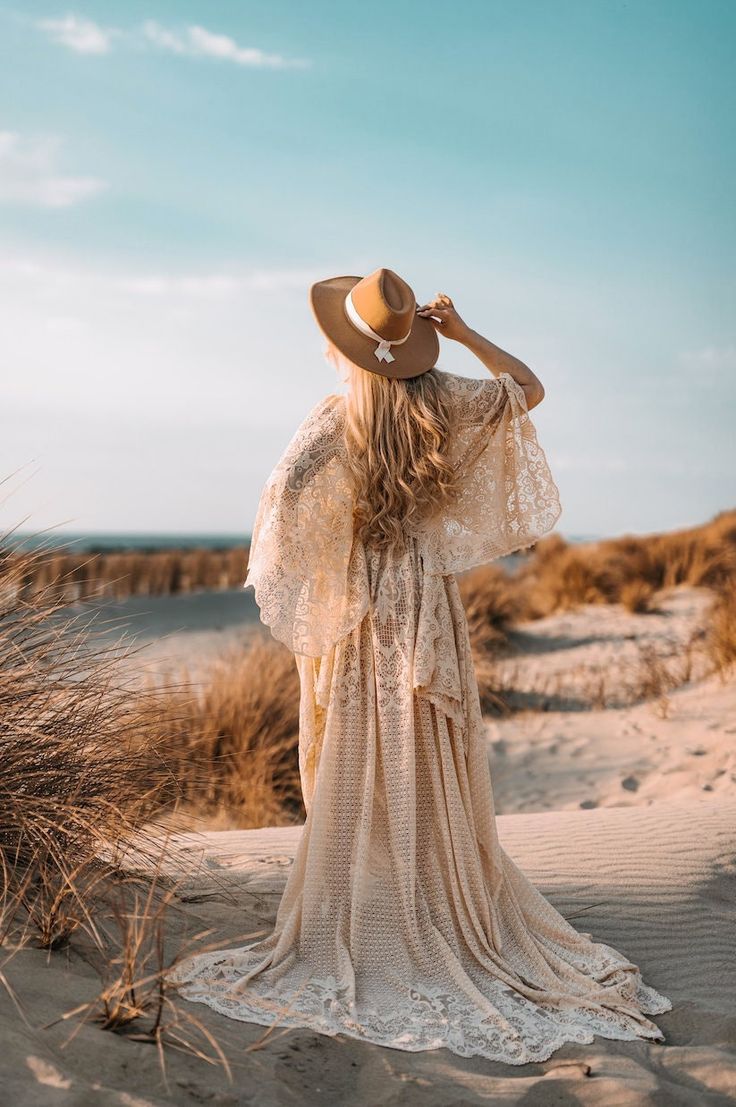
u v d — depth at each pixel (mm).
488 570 13641
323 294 2988
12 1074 1872
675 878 3691
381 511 2875
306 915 2729
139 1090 1986
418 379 2951
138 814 3170
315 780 2881
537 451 3008
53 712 3117
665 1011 2766
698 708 7820
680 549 14133
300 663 3016
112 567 20812
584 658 10312
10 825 2764
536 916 2947
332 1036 2396
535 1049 2422
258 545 2854
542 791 6465
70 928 2582
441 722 2836
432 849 2811
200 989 2518
